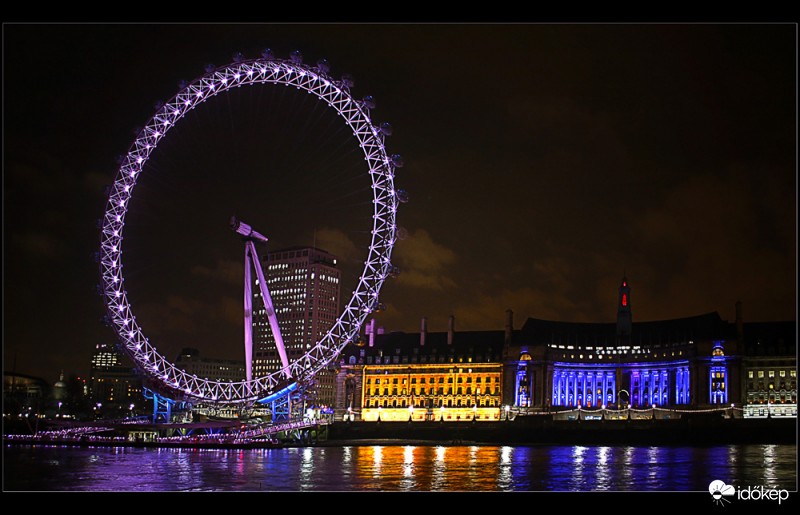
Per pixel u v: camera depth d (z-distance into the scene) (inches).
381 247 6948.8
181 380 7800.2
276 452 6875.0
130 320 6998.0
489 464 5344.5
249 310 7554.1
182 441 7785.4
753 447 7687.0
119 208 6835.6
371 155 6875.0
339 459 5871.1
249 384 7573.8
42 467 4906.5
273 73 6781.5
